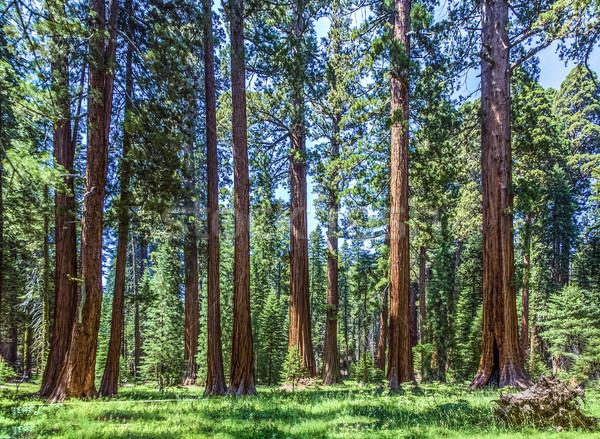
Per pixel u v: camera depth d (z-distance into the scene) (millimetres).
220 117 17469
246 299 11539
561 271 30656
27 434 5340
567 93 29922
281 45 13555
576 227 29203
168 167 13148
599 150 30156
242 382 11031
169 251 21969
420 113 15766
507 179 12086
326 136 19422
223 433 5512
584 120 29016
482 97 12953
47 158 9047
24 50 8773
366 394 9641
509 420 5031
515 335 11453
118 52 13766
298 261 18156
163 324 22500
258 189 18984
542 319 26641
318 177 17891
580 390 5062
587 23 9859
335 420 6164
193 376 19453
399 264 11250
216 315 11789
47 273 17016
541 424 4809
